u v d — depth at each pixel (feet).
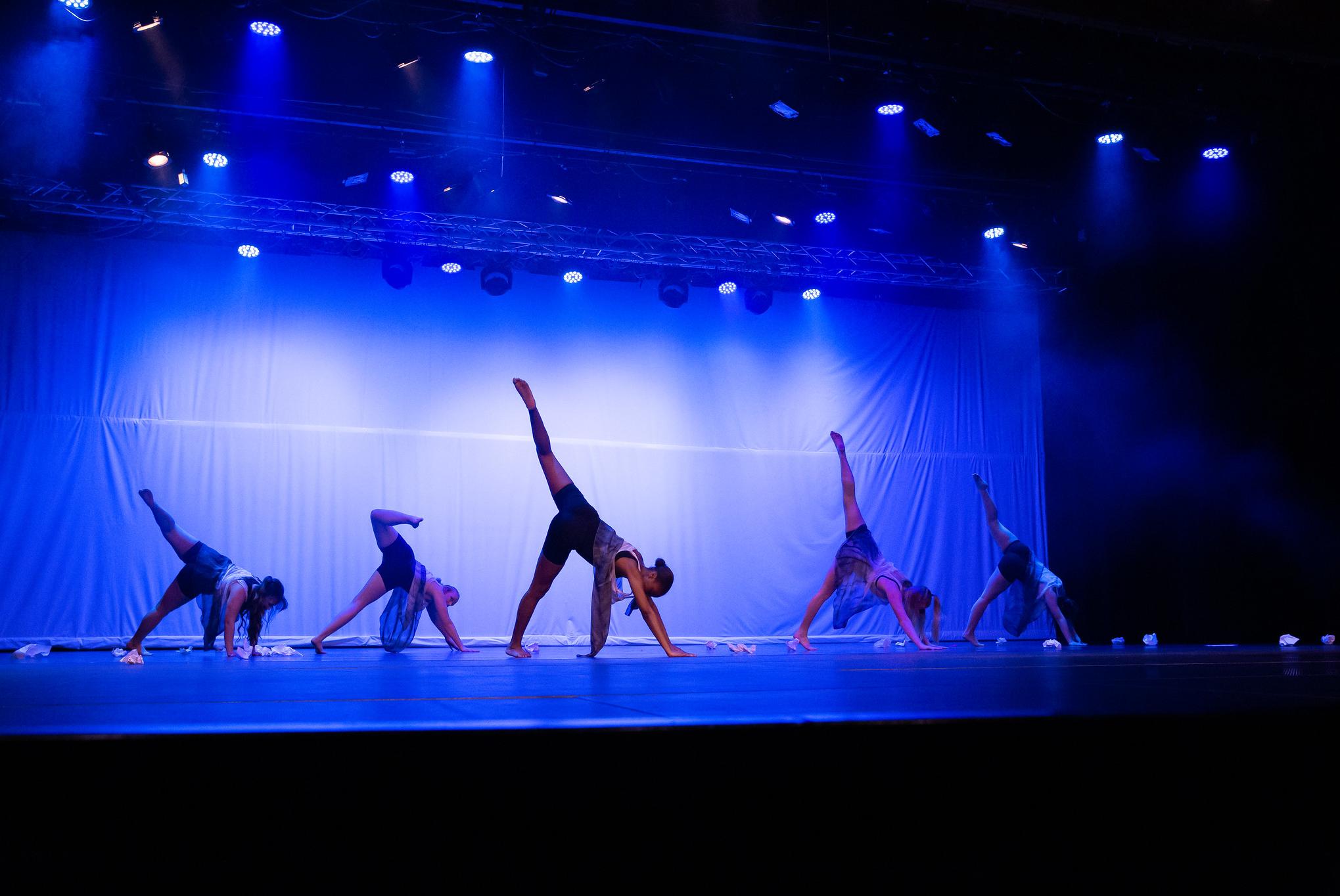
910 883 3.09
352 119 22.90
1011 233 29.01
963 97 23.93
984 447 33.99
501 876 2.86
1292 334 24.97
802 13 21.29
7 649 25.89
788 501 32.32
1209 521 27.50
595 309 31.65
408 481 29.32
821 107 24.11
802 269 29.81
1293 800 3.45
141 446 27.66
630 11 20.94
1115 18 21.43
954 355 34.37
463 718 3.40
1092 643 31.22
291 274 29.43
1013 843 3.20
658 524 31.09
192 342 28.43
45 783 2.66
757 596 31.58
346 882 2.75
